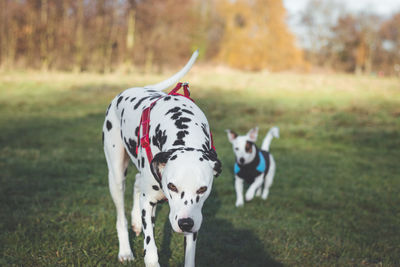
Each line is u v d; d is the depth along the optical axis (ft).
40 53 124.36
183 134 9.03
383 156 30.12
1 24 118.93
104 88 71.46
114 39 130.72
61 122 38.93
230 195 19.42
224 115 46.68
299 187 20.95
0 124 36.83
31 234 12.85
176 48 135.13
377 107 58.59
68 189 18.25
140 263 11.35
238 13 172.86
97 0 123.13
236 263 11.82
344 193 19.86
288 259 12.30
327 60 239.30
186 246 9.45
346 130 39.68
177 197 7.76
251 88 83.15
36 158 24.20
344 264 12.15
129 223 14.62
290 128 39.91
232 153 28.19
